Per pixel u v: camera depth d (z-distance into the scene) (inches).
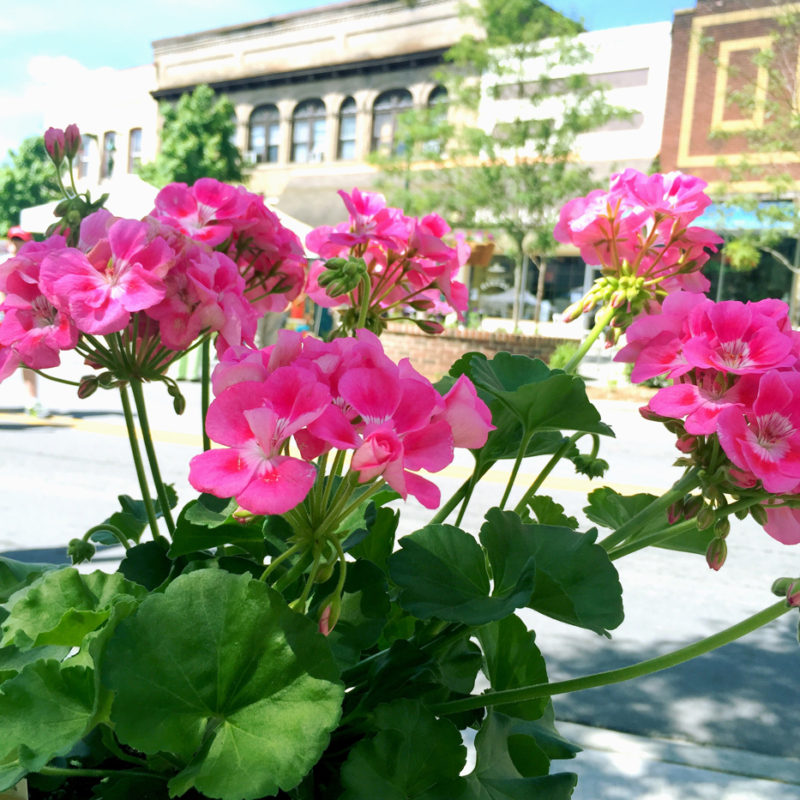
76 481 291.9
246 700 28.2
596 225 55.4
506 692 35.9
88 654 30.0
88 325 33.7
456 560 37.1
